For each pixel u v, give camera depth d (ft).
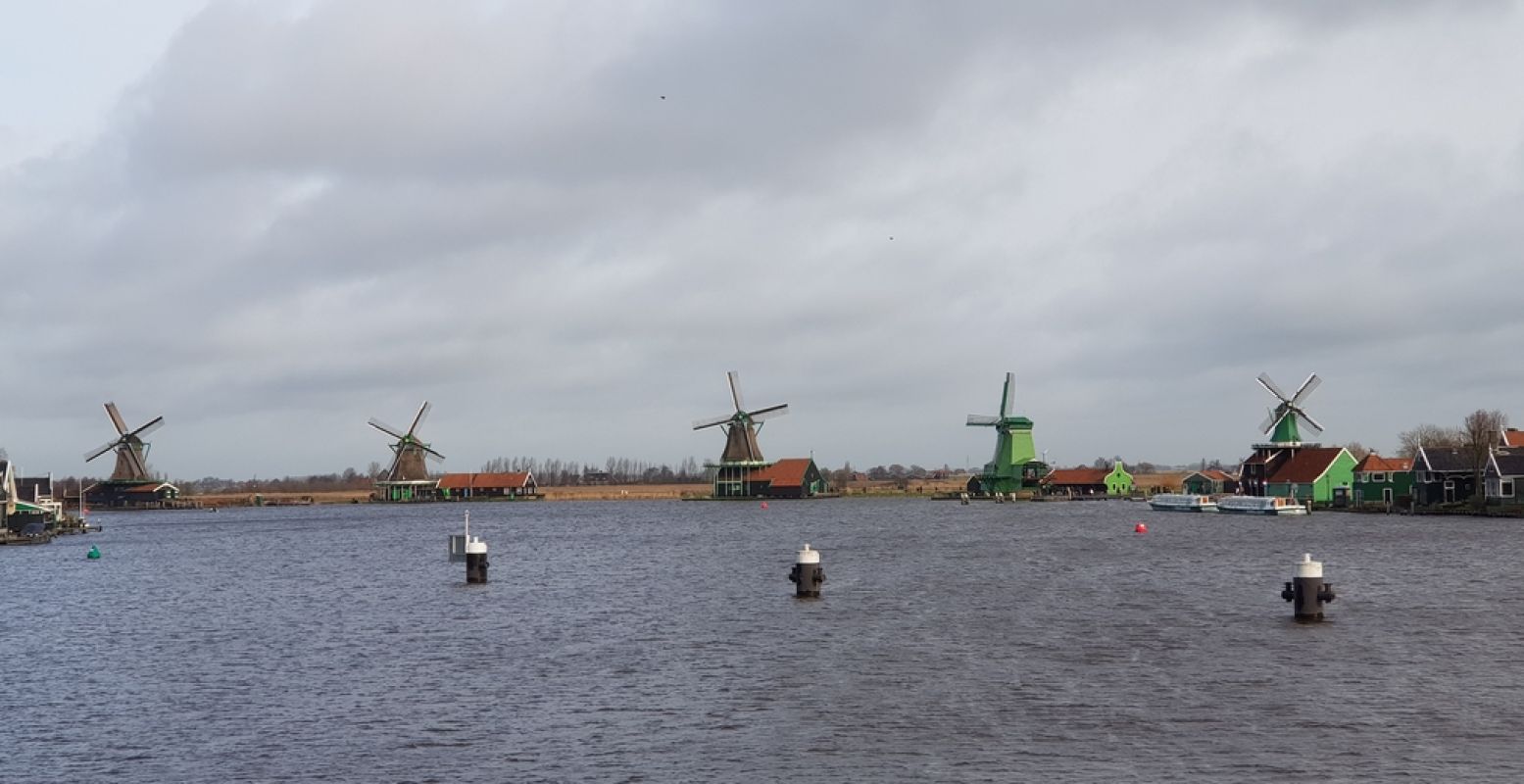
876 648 176.86
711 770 118.42
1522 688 147.23
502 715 140.15
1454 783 112.06
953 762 119.75
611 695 149.38
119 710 147.13
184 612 240.12
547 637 193.06
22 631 215.92
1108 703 141.49
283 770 121.08
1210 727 130.72
